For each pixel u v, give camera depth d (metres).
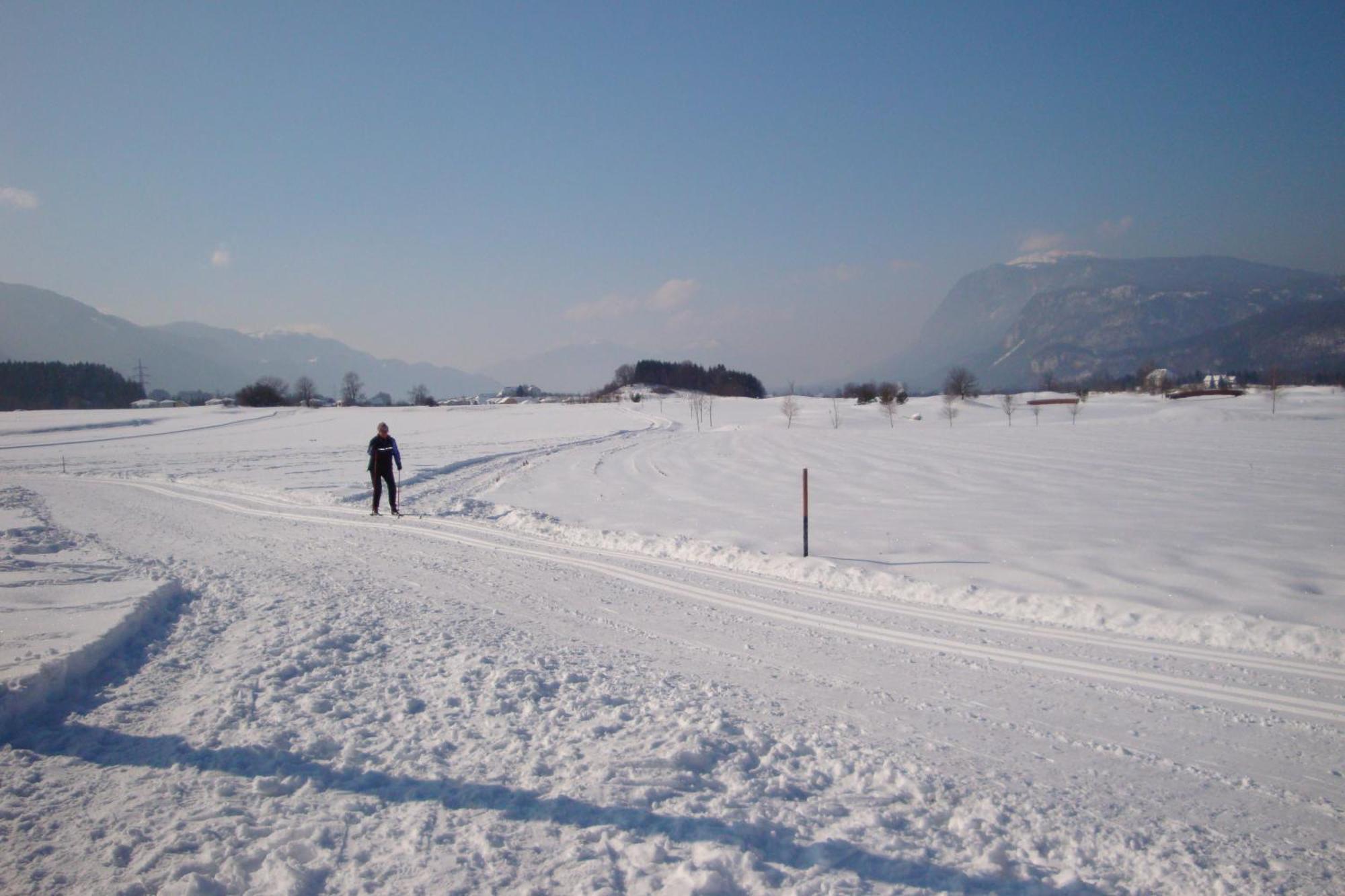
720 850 3.83
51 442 51.75
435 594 9.92
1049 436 49.41
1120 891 3.61
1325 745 5.26
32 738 5.21
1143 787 4.66
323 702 5.87
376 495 18.14
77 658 6.39
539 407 116.44
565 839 4.00
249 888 3.57
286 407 118.94
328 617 8.46
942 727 5.58
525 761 4.91
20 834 4.01
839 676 6.75
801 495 20.64
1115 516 15.58
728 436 53.88
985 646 7.64
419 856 3.84
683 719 5.59
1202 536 12.97
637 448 41.78
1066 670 6.86
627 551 13.39
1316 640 7.19
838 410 91.88
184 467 32.84
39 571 10.32
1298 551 11.52
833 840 4.02
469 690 6.15
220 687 6.16
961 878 3.71
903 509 17.42
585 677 6.57
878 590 10.12
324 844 3.95
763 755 5.06
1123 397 114.19
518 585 10.51
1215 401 88.19
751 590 10.23
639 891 3.53
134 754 5.01
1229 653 7.24
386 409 110.00
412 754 5.00
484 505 19.33
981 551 12.02
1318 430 49.84
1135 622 8.13
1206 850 3.95
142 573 10.53
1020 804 4.42
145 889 3.54
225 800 4.41
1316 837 4.09
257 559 12.44
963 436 50.28
